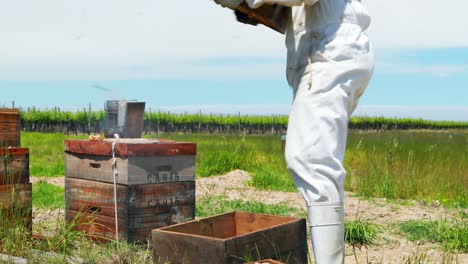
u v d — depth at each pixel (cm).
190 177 498
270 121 5038
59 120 4109
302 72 360
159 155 475
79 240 471
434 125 6681
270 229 353
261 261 334
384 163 1171
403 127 6253
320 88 346
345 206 818
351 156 1319
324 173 343
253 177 1086
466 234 589
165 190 480
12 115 464
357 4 368
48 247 454
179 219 491
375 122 5738
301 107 350
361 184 1008
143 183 466
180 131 4550
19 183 463
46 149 1997
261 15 362
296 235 377
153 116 4403
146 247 466
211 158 1301
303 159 344
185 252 333
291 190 1023
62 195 859
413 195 961
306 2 343
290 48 370
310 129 344
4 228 448
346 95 350
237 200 828
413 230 643
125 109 517
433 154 1391
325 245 342
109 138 514
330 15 354
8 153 456
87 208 489
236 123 4828
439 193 957
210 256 323
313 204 343
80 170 495
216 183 1069
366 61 356
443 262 489
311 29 357
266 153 1600
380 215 748
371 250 562
